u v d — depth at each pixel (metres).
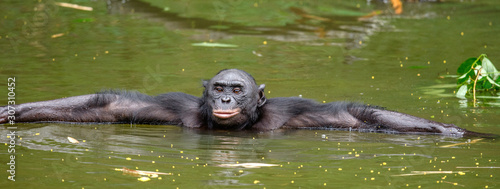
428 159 30.16
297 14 77.38
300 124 38.53
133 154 30.38
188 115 38.59
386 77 50.00
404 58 56.84
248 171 27.58
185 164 28.62
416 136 35.88
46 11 74.88
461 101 43.28
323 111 38.84
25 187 24.84
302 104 39.28
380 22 73.38
